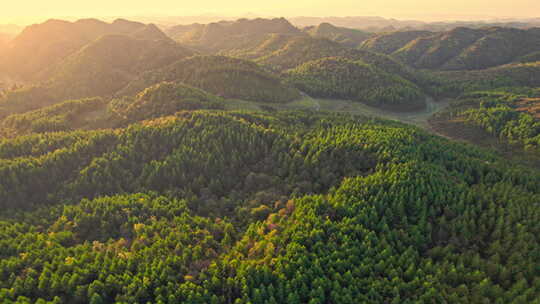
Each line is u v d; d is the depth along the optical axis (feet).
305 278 248.93
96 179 434.71
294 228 295.69
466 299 234.58
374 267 262.67
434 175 354.74
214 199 407.23
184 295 244.22
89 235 353.72
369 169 394.52
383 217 299.79
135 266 277.03
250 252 285.84
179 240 309.01
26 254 293.84
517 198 328.29
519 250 267.59
